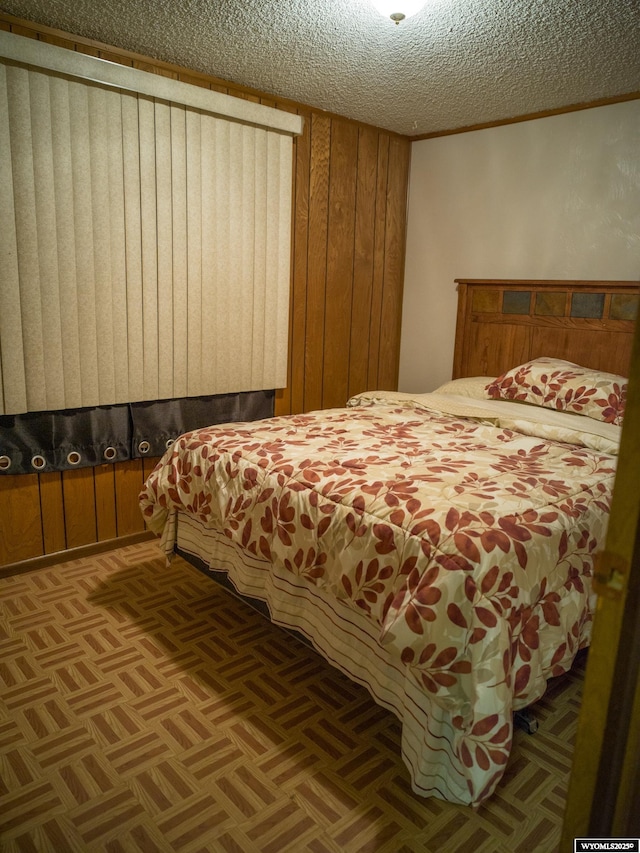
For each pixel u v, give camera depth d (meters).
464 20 2.26
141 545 3.17
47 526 2.86
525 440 2.49
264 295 3.33
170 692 1.99
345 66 2.77
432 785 1.53
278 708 1.92
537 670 1.58
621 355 3.08
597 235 3.18
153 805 1.54
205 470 2.32
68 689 1.99
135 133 2.72
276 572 2.05
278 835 1.45
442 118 3.49
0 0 2.25
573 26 2.29
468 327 3.75
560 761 1.71
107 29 2.47
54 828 1.46
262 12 2.28
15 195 2.44
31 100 2.42
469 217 3.71
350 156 3.61
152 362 2.97
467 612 1.44
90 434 2.86
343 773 1.66
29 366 2.59
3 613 2.46
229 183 3.06
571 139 3.21
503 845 1.44
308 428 2.60
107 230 2.72
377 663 1.71
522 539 1.57
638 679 0.75
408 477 1.91
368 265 3.88
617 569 0.71
